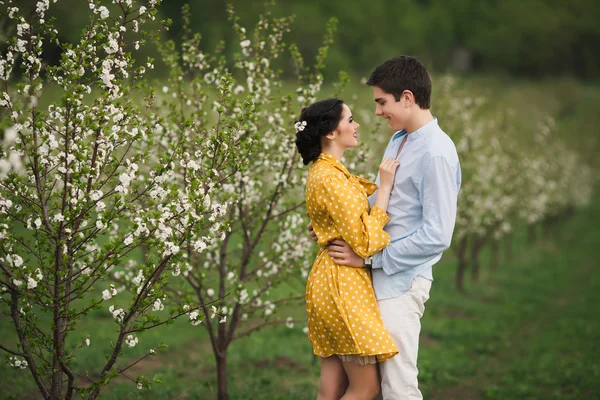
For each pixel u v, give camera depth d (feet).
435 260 14.02
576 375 28.43
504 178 53.06
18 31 12.73
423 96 13.94
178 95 18.97
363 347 13.35
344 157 20.61
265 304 20.21
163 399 21.68
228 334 19.81
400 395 13.58
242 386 24.35
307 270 20.26
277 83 19.52
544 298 50.31
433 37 225.97
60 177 12.84
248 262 19.47
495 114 53.47
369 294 13.79
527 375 28.99
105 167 13.12
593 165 97.40
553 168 70.54
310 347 30.58
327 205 13.65
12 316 12.56
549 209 74.18
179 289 19.66
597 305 47.80
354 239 13.41
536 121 79.41
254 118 17.49
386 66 14.03
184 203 12.59
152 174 13.35
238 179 18.10
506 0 246.88
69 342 27.12
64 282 13.12
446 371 28.99
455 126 42.52
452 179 13.47
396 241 13.74
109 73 13.26
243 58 19.61
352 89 40.83
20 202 12.73
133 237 12.96
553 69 240.94
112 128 12.97
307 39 169.99
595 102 127.54
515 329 39.86
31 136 12.25
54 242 13.21
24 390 20.88
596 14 250.78
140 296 12.74
